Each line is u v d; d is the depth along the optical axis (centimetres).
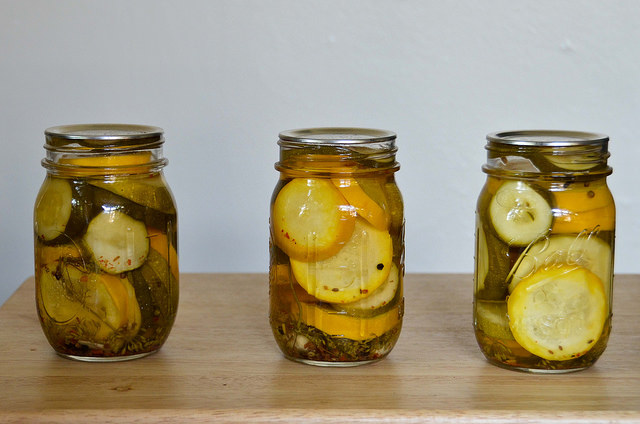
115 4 104
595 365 72
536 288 68
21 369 71
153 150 71
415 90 106
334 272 69
